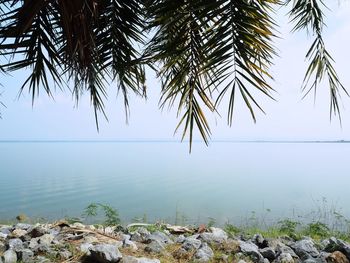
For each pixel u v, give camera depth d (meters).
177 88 2.88
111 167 34.69
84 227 5.23
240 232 6.21
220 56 2.45
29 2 2.49
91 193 16.66
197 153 84.12
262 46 2.51
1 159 50.94
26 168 31.89
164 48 2.82
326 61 4.07
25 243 4.16
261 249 4.34
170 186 19.77
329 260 4.02
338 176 27.41
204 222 9.61
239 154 79.75
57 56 3.18
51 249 3.98
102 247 3.72
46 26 3.11
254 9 2.49
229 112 2.52
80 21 2.68
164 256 4.03
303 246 4.36
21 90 3.38
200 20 2.67
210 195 16.42
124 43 3.79
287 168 36.81
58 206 12.88
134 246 4.29
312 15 4.23
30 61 3.20
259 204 13.83
